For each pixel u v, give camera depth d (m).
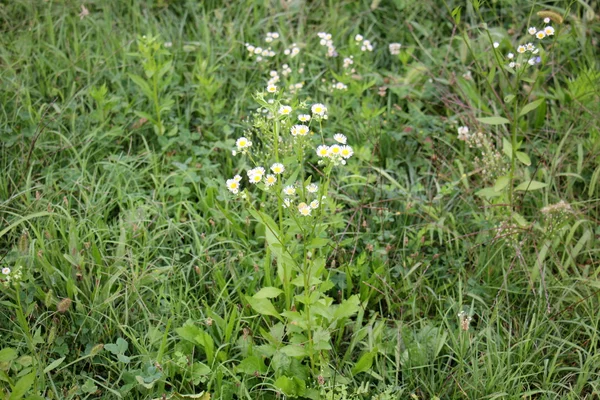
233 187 1.03
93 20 1.60
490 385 1.07
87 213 1.26
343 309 1.04
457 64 1.57
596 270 1.19
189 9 1.67
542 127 1.47
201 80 1.44
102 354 1.10
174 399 1.04
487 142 1.34
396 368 1.08
